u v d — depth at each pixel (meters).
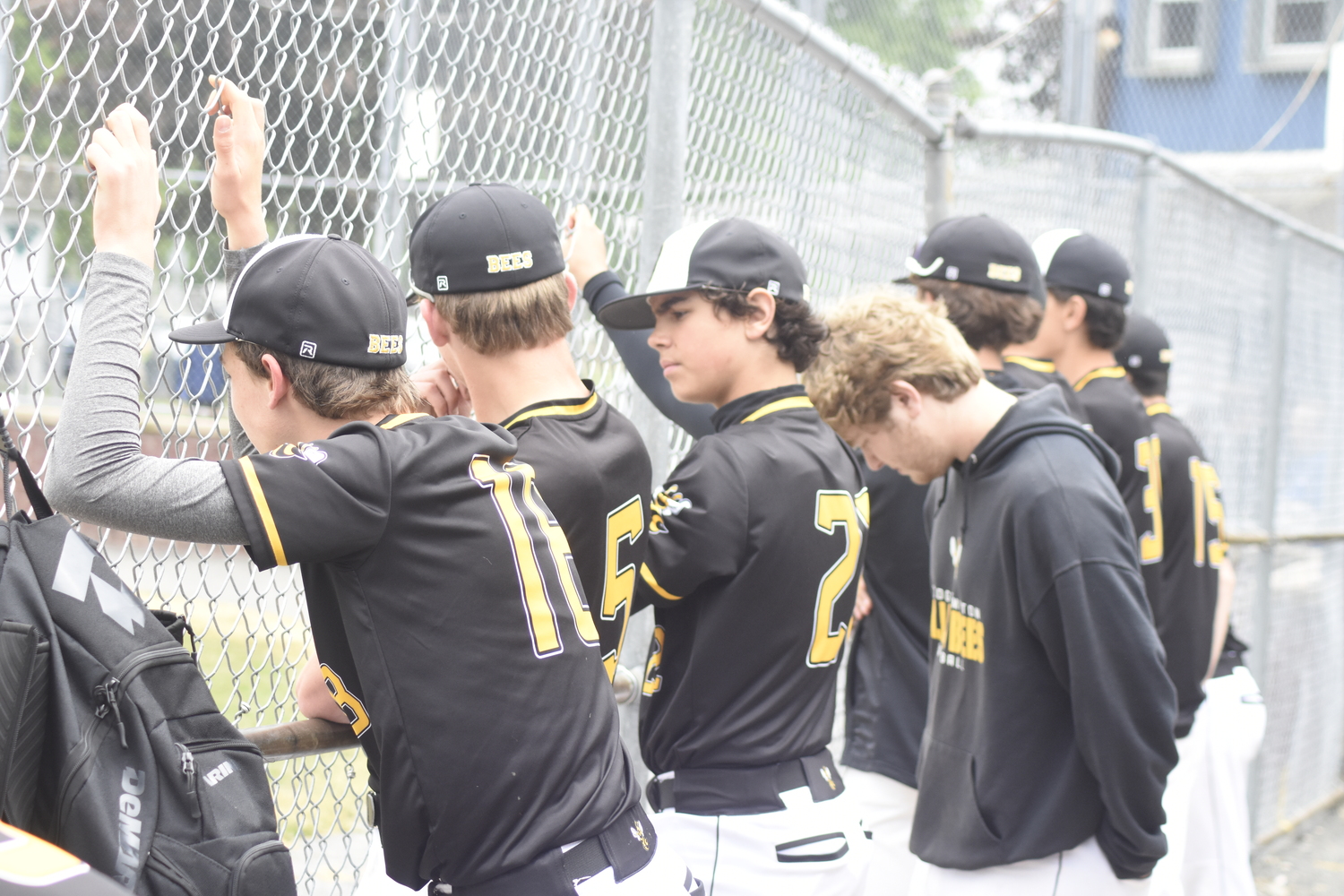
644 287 5.71
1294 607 13.50
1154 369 8.52
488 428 3.57
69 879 2.24
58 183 4.20
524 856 3.29
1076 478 4.59
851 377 4.85
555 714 3.37
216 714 3.07
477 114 4.95
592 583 3.92
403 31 4.64
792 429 4.76
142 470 3.04
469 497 3.33
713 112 6.38
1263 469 12.48
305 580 3.49
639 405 5.96
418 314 4.82
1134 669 4.43
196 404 4.00
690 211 6.26
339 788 6.44
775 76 6.92
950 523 5.12
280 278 3.36
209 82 3.94
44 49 4.02
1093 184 10.40
